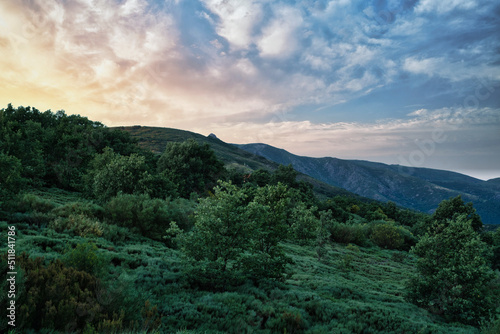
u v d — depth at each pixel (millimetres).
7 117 38656
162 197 25203
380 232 43375
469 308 12164
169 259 11742
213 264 9336
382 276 22016
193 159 47125
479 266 12727
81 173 33656
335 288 12523
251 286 10016
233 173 66000
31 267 5547
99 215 16719
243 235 10070
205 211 10188
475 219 49094
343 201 90812
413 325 9156
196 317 6648
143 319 5625
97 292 5410
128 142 55562
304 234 23844
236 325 6695
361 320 8844
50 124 46406
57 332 4215
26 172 26375
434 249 14219
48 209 15312
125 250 11820
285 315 7605
